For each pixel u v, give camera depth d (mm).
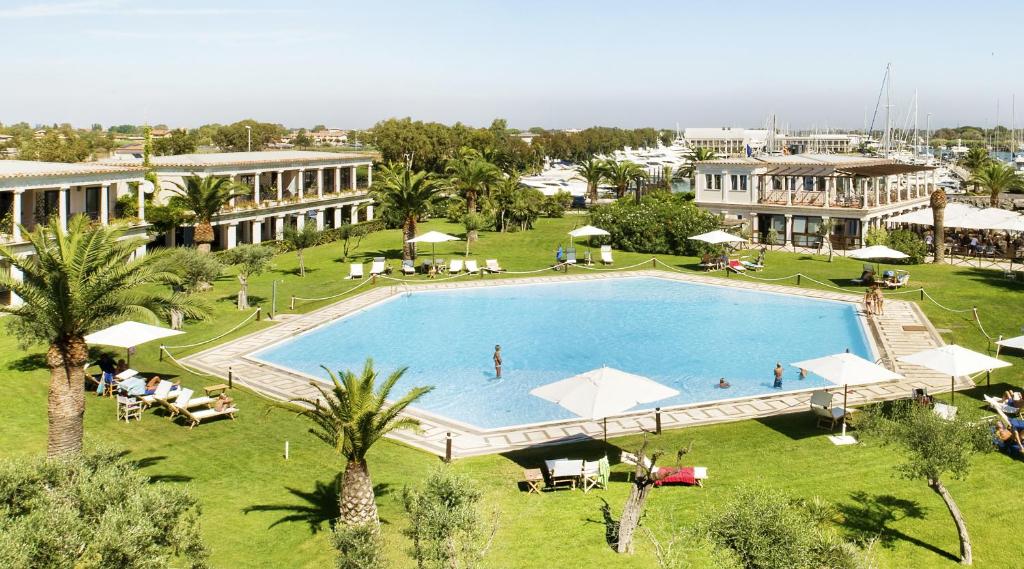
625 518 14922
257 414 23797
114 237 19203
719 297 42312
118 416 22906
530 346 33094
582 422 23531
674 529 15586
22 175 38562
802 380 27562
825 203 55438
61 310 17484
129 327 25906
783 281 45219
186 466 19453
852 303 39438
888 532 15609
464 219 61344
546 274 49406
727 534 11898
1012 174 66000
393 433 22625
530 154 149375
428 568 13438
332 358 31062
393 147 101250
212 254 39000
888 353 30156
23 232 18094
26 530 10328
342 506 15789
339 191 72312
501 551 15148
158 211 50281
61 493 12391
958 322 34250
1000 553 14781
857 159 64750
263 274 48875
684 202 58750
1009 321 33781
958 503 16719
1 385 24875
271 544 15633
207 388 24422
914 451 14688
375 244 62000
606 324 36875
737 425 22766
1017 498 16812
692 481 18219
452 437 22266
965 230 58750
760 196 59500
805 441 21031
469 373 29219
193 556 12742
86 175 43406
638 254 56031
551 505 17391
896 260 49125
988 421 16078
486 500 17609
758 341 33250
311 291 43594
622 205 60594
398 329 36188
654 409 24594
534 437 22266
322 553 15367
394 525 16516
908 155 145750
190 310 21312
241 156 66688
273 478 18953
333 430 15875
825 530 14312
